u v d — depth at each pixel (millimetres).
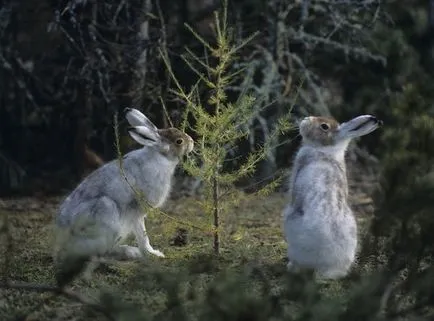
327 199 10633
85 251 11555
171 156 12484
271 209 16688
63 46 19562
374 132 20578
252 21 19453
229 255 12359
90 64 17922
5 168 19000
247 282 9508
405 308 8945
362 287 8336
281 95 18328
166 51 17250
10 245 10016
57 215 12266
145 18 18000
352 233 10672
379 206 8758
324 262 10500
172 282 8500
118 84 18859
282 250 12852
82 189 12227
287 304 9164
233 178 12406
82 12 18266
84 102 19188
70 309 9898
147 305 9641
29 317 9609
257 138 18641
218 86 12305
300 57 20625
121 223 12172
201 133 12219
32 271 11570
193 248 12289
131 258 12320
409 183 8570
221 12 18625
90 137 19719
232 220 15672
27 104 19891
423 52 21547
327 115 18594
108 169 12359
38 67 19672
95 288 10727
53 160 19922
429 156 8594
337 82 21234
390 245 8820
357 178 19594
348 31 19656
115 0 19266
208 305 7832
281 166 19125
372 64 20828
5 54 19297
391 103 9070
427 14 21547
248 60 18828
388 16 19500
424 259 9312
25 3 19156
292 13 20000
